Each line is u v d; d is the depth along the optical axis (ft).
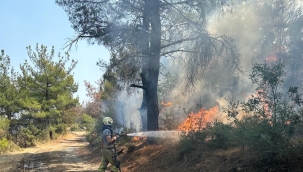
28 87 101.91
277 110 19.06
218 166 21.36
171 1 37.32
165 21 39.01
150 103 37.06
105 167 24.21
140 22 36.22
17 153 67.51
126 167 33.12
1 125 81.66
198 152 25.29
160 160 29.48
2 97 90.02
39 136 97.45
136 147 38.47
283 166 16.87
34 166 43.50
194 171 22.84
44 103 102.22
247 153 20.51
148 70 37.14
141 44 35.83
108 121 24.45
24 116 96.48
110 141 23.71
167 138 35.35
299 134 20.90
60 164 44.78
